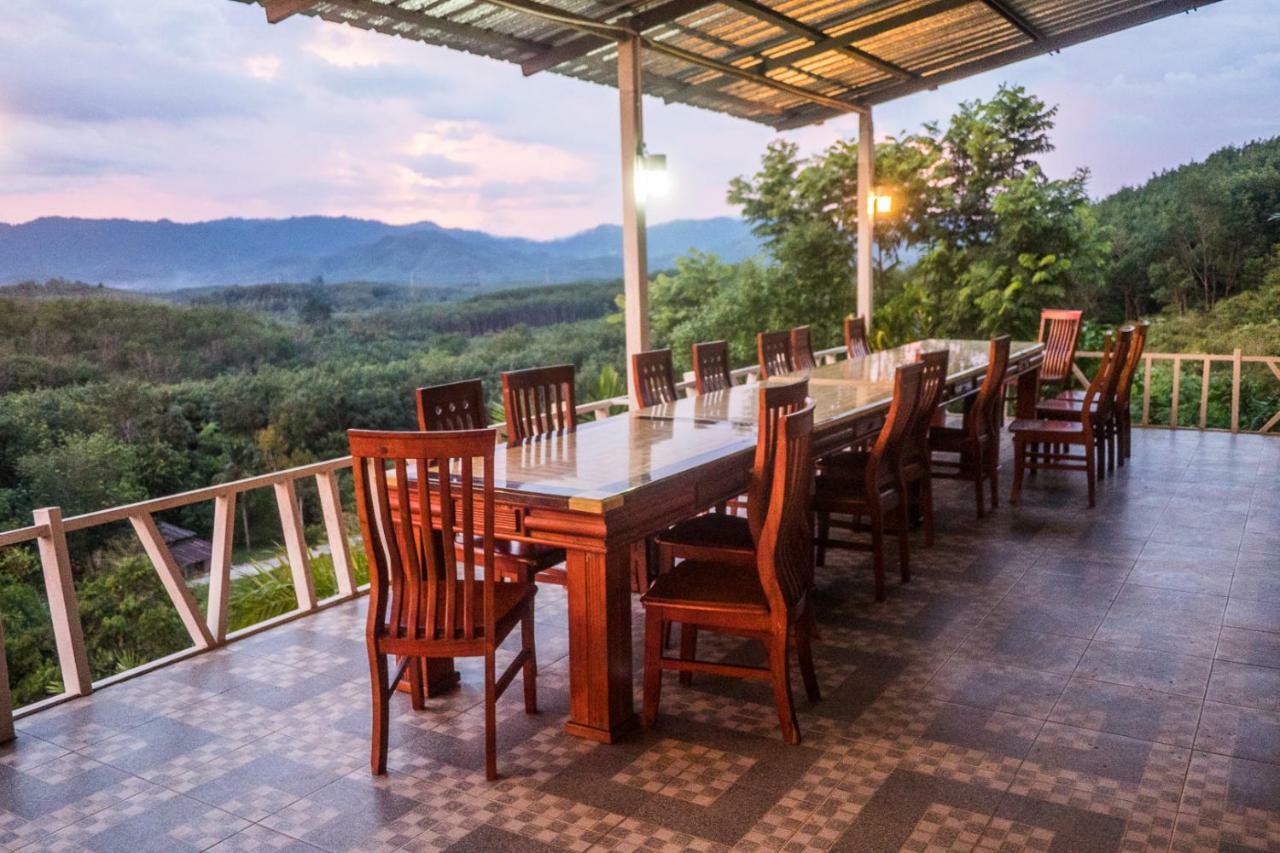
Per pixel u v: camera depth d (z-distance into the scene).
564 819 2.49
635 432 3.95
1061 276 13.32
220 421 20.53
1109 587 4.34
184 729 3.10
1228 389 12.39
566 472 3.14
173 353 21.94
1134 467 7.09
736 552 3.38
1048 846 2.31
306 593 4.24
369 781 2.72
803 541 3.22
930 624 3.91
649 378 5.21
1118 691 3.21
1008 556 4.87
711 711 3.15
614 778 2.71
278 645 3.86
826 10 7.06
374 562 2.72
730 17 6.68
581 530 2.80
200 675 3.56
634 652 3.73
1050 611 4.03
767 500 2.96
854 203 15.73
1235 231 16.34
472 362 26.20
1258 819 2.41
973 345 7.73
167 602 12.77
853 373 6.07
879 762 2.76
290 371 22.66
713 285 19.70
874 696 3.23
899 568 4.70
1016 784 2.61
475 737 3.00
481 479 3.06
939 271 14.22
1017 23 7.70
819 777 2.68
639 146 6.29
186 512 18.14
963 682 3.32
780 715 2.89
